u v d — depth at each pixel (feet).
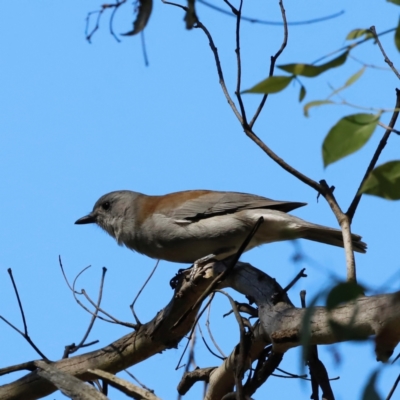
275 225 47.37
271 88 17.94
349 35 17.87
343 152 16.71
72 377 31.53
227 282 36.24
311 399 30.53
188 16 20.76
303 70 17.62
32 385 39.91
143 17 21.04
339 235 46.55
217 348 39.68
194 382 38.83
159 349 40.52
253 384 31.94
